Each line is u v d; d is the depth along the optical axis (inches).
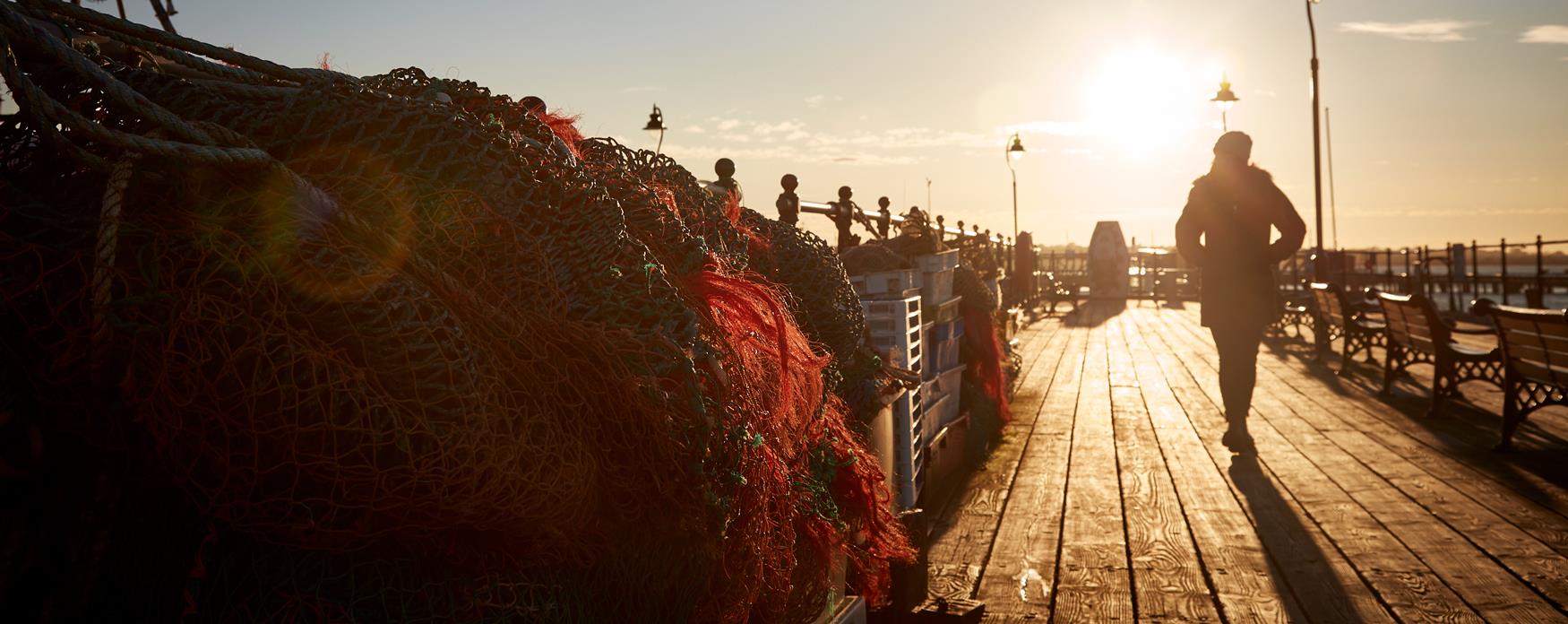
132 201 47.9
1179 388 394.6
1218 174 257.8
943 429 221.0
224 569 50.1
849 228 242.1
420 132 56.2
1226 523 191.5
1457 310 740.7
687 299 70.4
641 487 60.6
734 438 64.8
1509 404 256.4
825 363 82.3
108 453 49.4
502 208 56.9
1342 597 148.7
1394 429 294.5
